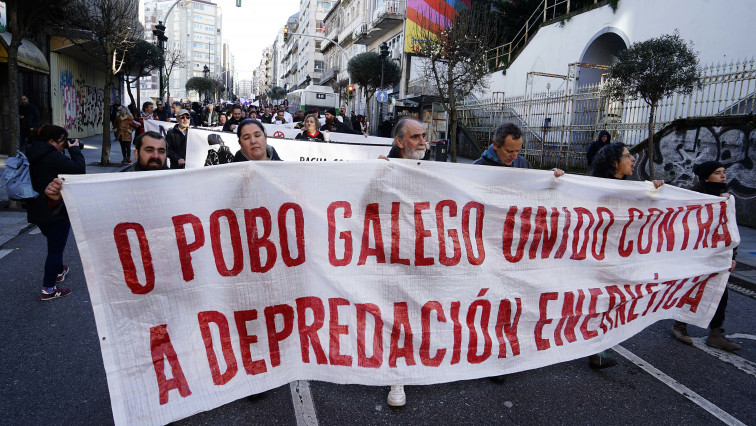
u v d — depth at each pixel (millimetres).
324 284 2930
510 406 3166
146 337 2559
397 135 3648
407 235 3057
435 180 3100
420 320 3078
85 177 2438
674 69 9531
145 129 8828
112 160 15367
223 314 2734
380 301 3012
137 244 2539
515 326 3320
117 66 21719
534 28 24828
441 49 16062
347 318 2965
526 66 22500
